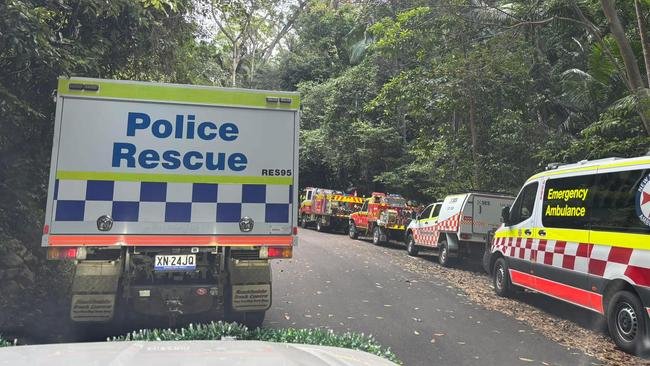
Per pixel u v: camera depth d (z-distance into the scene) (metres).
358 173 32.06
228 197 6.50
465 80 15.13
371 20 26.02
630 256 6.46
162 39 8.65
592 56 13.89
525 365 5.86
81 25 7.49
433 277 12.28
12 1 5.34
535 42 17.33
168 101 6.44
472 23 15.35
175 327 6.64
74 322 6.14
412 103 16.23
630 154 12.10
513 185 16.27
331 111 29.06
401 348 6.34
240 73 30.86
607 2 10.75
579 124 18.03
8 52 5.82
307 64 37.00
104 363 1.86
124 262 6.27
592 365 5.96
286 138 6.73
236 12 12.84
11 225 7.48
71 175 6.09
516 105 16.06
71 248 6.00
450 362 5.86
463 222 13.77
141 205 6.24
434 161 19.41
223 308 7.03
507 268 9.76
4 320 6.42
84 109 6.21
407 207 19.91
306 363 2.12
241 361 2.03
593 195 7.38
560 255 7.93
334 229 27.14
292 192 6.66
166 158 6.37
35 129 7.32
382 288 10.36
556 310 8.88
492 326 7.65
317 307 8.37
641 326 6.24
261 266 6.63
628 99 11.05
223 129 6.57
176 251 6.38
